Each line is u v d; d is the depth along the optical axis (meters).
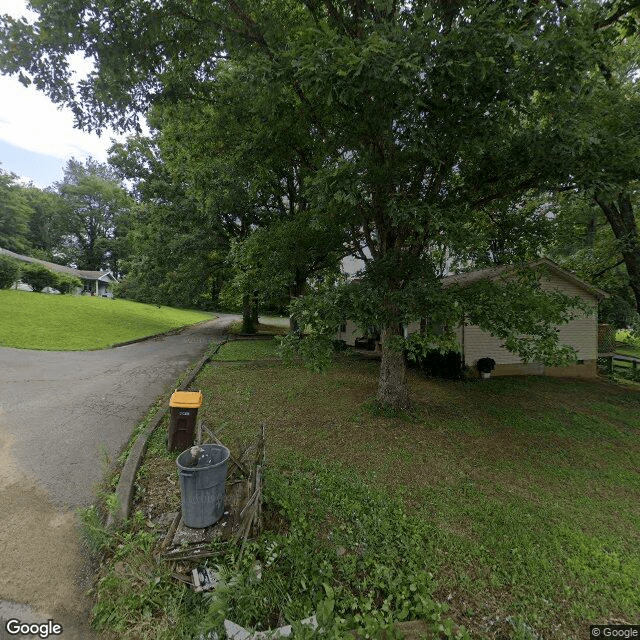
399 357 6.54
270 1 5.15
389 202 3.90
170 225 17.48
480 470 4.58
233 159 6.70
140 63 5.03
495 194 5.28
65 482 3.60
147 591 2.29
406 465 4.52
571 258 13.07
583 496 4.14
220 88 5.74
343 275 9.66
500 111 3.49
